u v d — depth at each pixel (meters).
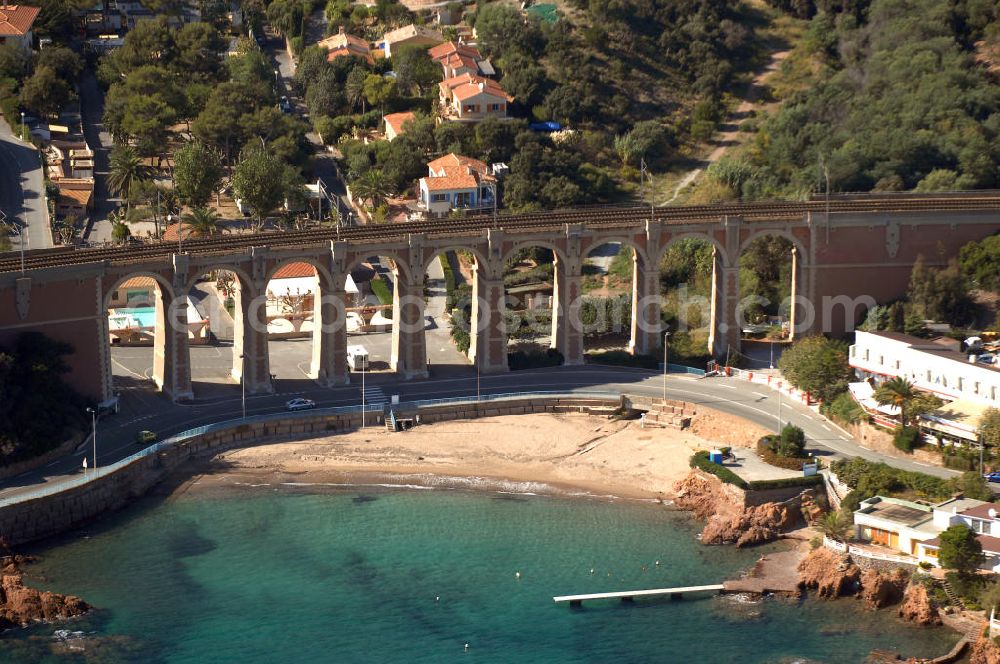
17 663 188.50
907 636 195.00
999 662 185.62
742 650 192.25
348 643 194.25
